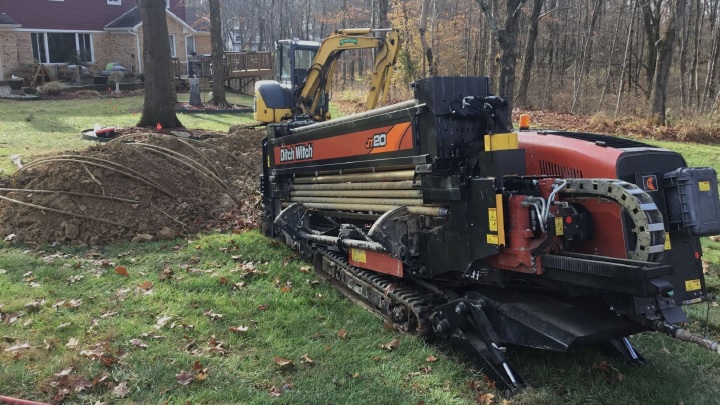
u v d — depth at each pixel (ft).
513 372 13.00
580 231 12.00
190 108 68.90
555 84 89.45
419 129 14.49
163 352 14.57
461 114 13.89
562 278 11.65
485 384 13.17
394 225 15.11
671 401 12.55
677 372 13.89
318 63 36.19
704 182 12.19
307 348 14.99
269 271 21.01
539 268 11.92
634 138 55.93
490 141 12.60
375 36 37.09
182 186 29.14
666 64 59.88
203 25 137.08
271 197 24.25
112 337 15.39
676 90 85.35
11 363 13.75
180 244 24.54
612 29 103.45
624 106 69.67
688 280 12.74
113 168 27.53
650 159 12.82
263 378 13.53
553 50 98.58
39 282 19.61
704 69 94.07
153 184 27.81
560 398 12.60
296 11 180.65
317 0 181.16
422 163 14.30
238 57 96.84
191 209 28.04
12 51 91.09
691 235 12.11
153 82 49.98
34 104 69.21
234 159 34.68
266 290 19.21
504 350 13.15
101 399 12.41
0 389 12.65
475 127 14.29
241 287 19.48
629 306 11.36
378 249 16.06
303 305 18.02
